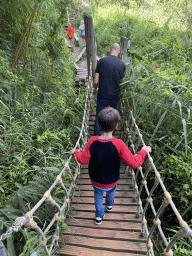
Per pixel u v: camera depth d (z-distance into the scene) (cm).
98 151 164
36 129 299
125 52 519
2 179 213
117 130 419
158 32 910
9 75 287
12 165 225
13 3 301
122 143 162
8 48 334
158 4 1470
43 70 395
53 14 400
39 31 407
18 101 310
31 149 266
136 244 188
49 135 302
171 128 336
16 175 223
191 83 346
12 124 258
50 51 377
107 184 179
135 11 1352
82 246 189
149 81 338
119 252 183
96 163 170
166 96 343
